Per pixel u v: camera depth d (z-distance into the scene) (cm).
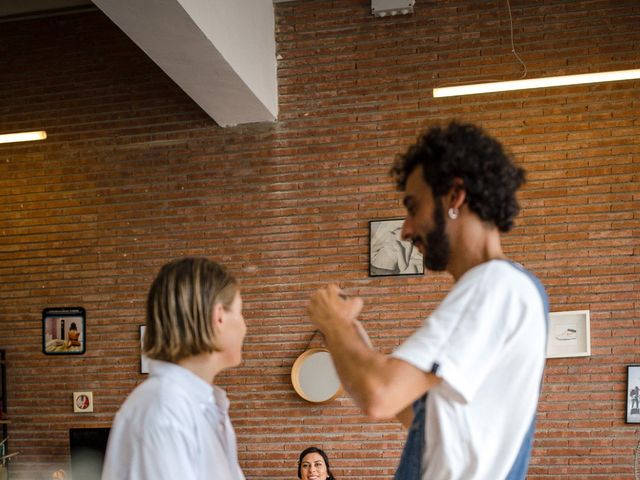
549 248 548
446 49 571
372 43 582
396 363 104
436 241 113
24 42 646
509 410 108
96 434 597
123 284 615
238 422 583
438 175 111
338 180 582
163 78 620
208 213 602
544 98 556
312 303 114
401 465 117
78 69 636
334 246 579
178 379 140
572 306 543
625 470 529
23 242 636
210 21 438
